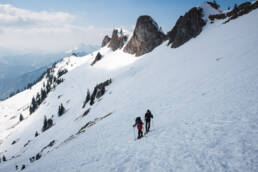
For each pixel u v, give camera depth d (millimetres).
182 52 64875
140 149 12383
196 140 10836
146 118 15727
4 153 101625
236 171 7047
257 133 9344
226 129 11000
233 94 17391
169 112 20812
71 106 124562
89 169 12078
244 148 8406
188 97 23969
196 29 75938
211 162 8117
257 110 12180
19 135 126875
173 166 8766
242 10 63438
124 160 11445
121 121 25609
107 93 74375
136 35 126000
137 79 66188
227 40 44688
